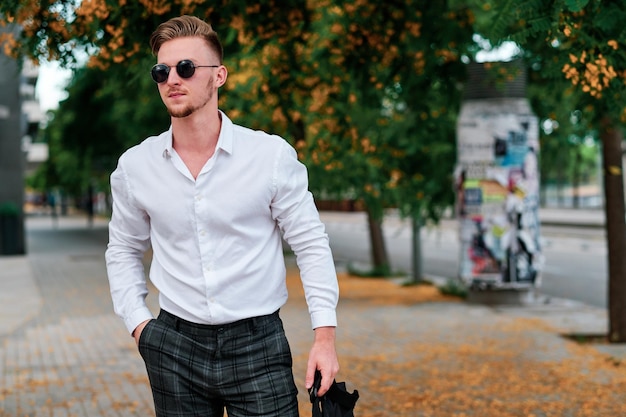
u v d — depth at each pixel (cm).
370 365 785
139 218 285
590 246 2517
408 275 1742
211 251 271
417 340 929
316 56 693
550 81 680
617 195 898
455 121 1257
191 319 273
